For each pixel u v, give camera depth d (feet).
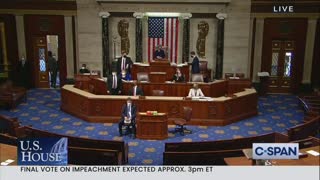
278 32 52.19
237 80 47.32
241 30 51.90
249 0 50.88
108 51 53.36
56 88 55.01
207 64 53.72
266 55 53.06
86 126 36.96
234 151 23.57
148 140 33.14
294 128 29.68
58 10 52.06
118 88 41.63
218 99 37.63
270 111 43.80
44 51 53.93
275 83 54.39
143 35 53.21
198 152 23.27
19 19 52.19
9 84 49.57
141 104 37.24
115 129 36.11
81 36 52.70
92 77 46.42
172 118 37.42
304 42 52.19
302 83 53.31
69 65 53.83
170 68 48.01
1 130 31.37
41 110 42.83
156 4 51.31
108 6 51.57
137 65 48.49
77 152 23.98
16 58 53.36
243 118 40.06
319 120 33.06
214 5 51.13
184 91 42.93
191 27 53.11
